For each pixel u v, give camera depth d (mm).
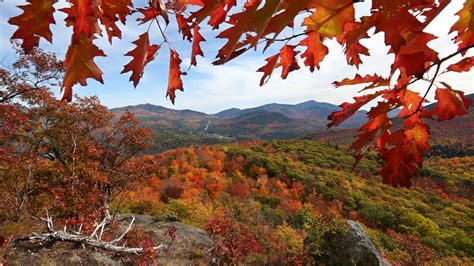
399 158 938
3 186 9719
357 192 34594
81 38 597
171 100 994
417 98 839
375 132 828
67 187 10461
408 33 534
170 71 983
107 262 6945
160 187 28719
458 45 767
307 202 31531
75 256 6773
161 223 12250
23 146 11102
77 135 12844
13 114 9812
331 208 28250
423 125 889
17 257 6328
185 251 9680
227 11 702
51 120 12070
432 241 21828
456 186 44812
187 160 41656
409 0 469
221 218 16469
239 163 42250
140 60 812
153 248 8164
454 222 29812
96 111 13125
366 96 829
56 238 7203
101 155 13305
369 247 8992
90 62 608
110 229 9852
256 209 21938
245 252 9039
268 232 12523
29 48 558
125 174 13656
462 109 809
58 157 12539
